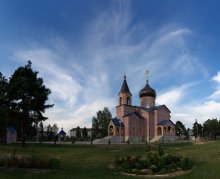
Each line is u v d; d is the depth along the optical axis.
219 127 111.44
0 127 29.31
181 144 56.22
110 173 23.11
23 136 50.94
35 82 50.97
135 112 82.38
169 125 82.25
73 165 27.73
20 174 21.12
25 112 50.69
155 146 50.28
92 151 40.66
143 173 22.70
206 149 37.69
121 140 78.31
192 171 23.36
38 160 24.47
